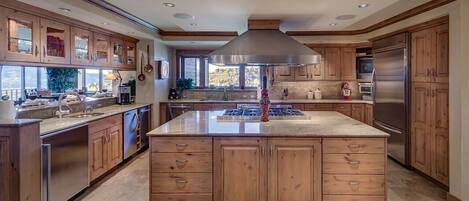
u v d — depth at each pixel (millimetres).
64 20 3717
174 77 7395
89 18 3812
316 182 2873
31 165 2340
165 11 3990
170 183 2924
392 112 4965
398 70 4746
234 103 6602
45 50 3424
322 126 3195
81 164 3523
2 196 2213
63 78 5031
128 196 3639
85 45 4270
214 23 4730
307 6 3637
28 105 3691
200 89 7316
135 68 6117
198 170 2906
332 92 7027
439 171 3852
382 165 2848
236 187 2900
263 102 3521
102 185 3994
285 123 3377
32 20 3219
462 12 3215
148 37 5688
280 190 2887
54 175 2990
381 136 2818
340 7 3684
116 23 4160
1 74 3725
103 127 4156
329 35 6102
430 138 4051
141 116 5637
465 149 3242
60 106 3871
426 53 4105
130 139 5141
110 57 4992
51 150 2945
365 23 5188
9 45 2939
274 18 4254
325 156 2859
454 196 3389
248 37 4074
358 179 2861
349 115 6348
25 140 2270
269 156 2871
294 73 6684
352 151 2848
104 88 6086
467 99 3215
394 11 4203
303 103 6395
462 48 3230
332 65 6570
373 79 5617
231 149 2885
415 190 3803
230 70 7387
